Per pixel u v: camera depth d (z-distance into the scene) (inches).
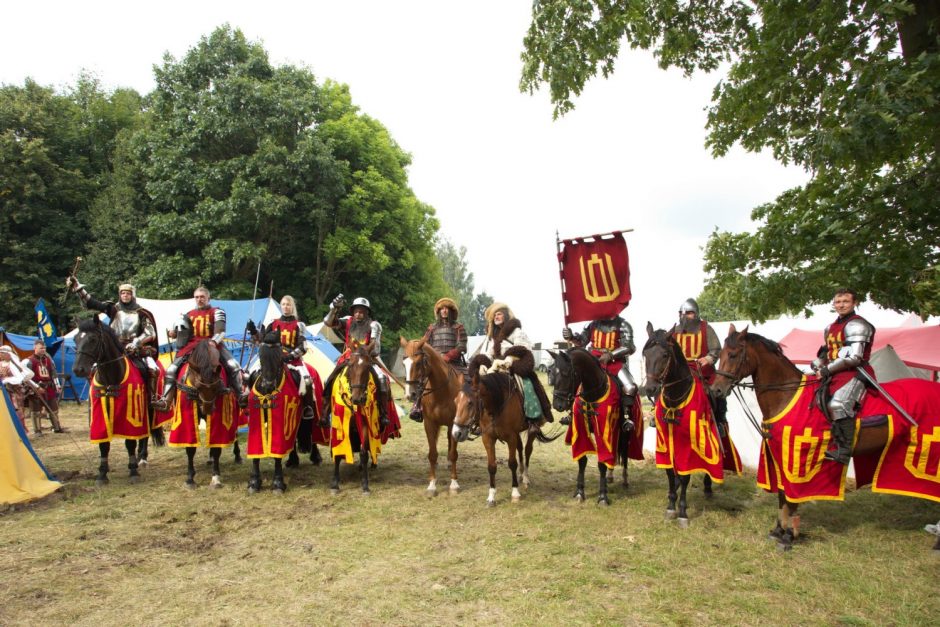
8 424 298.7
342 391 305.0
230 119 837.2
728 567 207.8
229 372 320.8
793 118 337.7
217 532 249.6
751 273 312.0
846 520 263.0
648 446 441.4
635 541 234.8
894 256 273.6
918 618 170.2
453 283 2449.6
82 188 1016.9
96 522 261.9
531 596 187.5
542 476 358.9
